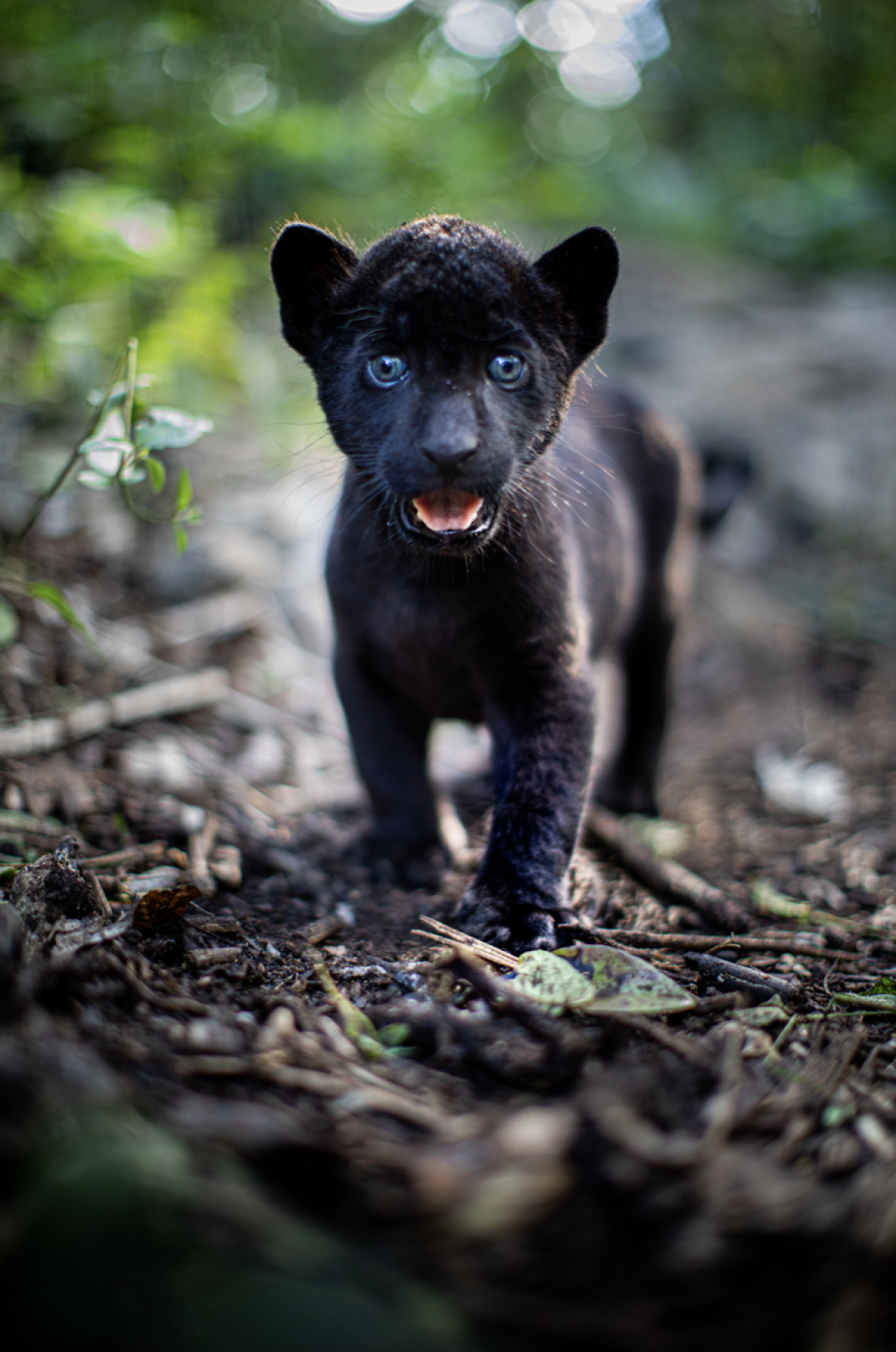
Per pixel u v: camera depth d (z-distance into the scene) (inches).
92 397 28.9
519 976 22.4
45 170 47.6
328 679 39.6
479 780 36.9
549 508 27.8
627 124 104.7
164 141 49.3
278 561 42.1
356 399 26.4
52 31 46.8
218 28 55.0
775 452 59.1
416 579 27.8
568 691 27.7
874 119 90.1
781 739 42.4
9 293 39.4
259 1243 16.5
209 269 46.3
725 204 87.0
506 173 78.0
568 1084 19.9
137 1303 15.5
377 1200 17.3
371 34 74.1
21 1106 17.1
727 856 32.9
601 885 28.8
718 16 102.9
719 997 23.0
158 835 28.7
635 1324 16.6
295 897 27.3
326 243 27.4
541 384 26.4
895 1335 16.9
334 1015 21.9
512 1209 17.1
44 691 32.9
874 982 24.7
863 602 53.4
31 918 22.2
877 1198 17.8
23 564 35.9
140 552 40.1
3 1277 15.6
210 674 36.6
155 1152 16.8
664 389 62.5
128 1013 20.3
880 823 35.2
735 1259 17.2
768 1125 19.4
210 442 46.3
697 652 50.2
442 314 24.9
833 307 72.3
